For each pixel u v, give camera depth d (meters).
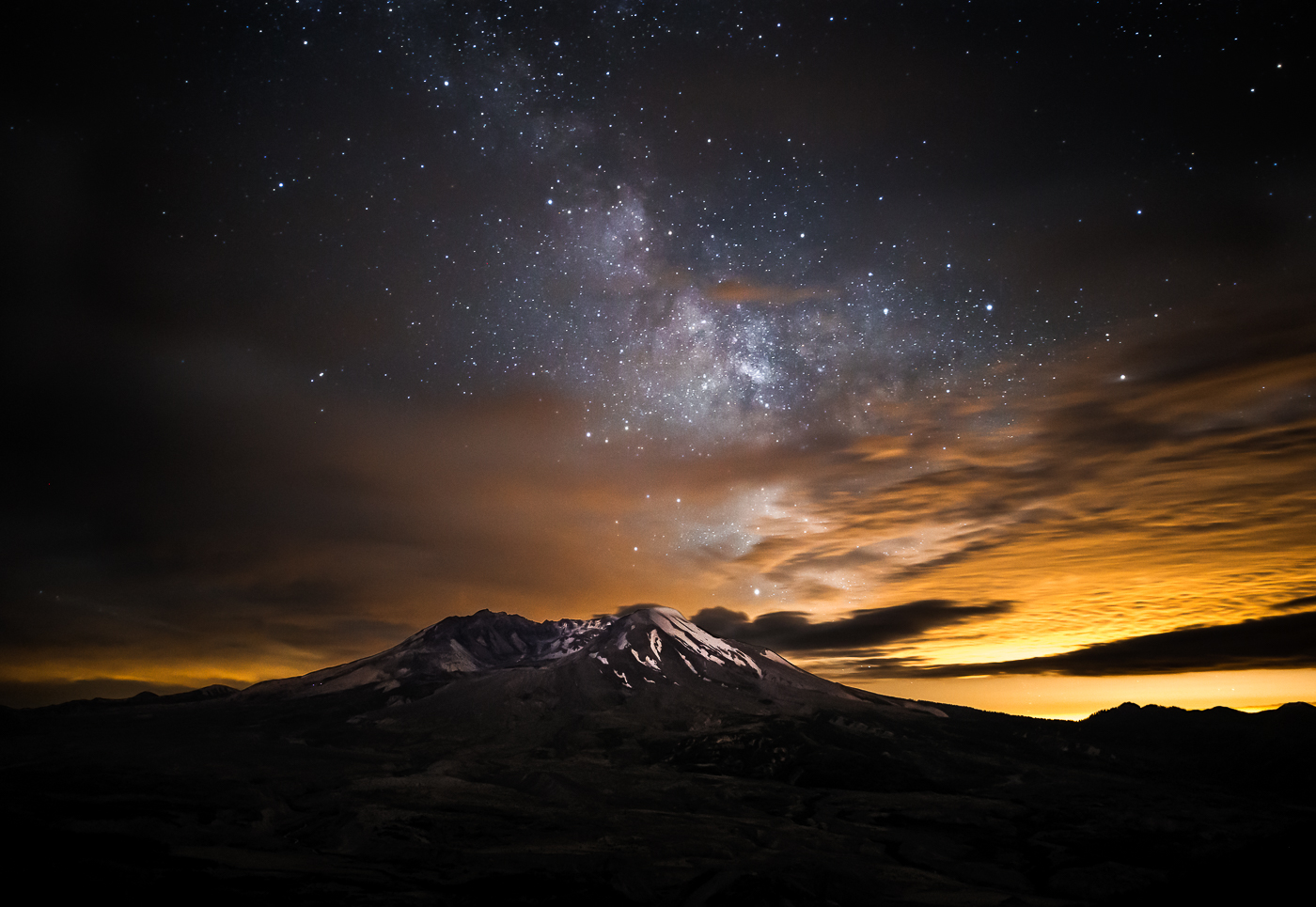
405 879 56.34
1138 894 59.41
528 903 51.75
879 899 56.28
